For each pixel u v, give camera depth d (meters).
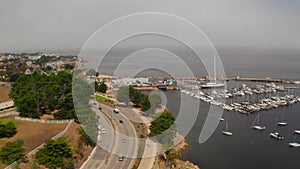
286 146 81.31
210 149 77.38
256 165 69.31
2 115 77.25
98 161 53.28
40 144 55.97
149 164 55.12
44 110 81.44
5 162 48.16
